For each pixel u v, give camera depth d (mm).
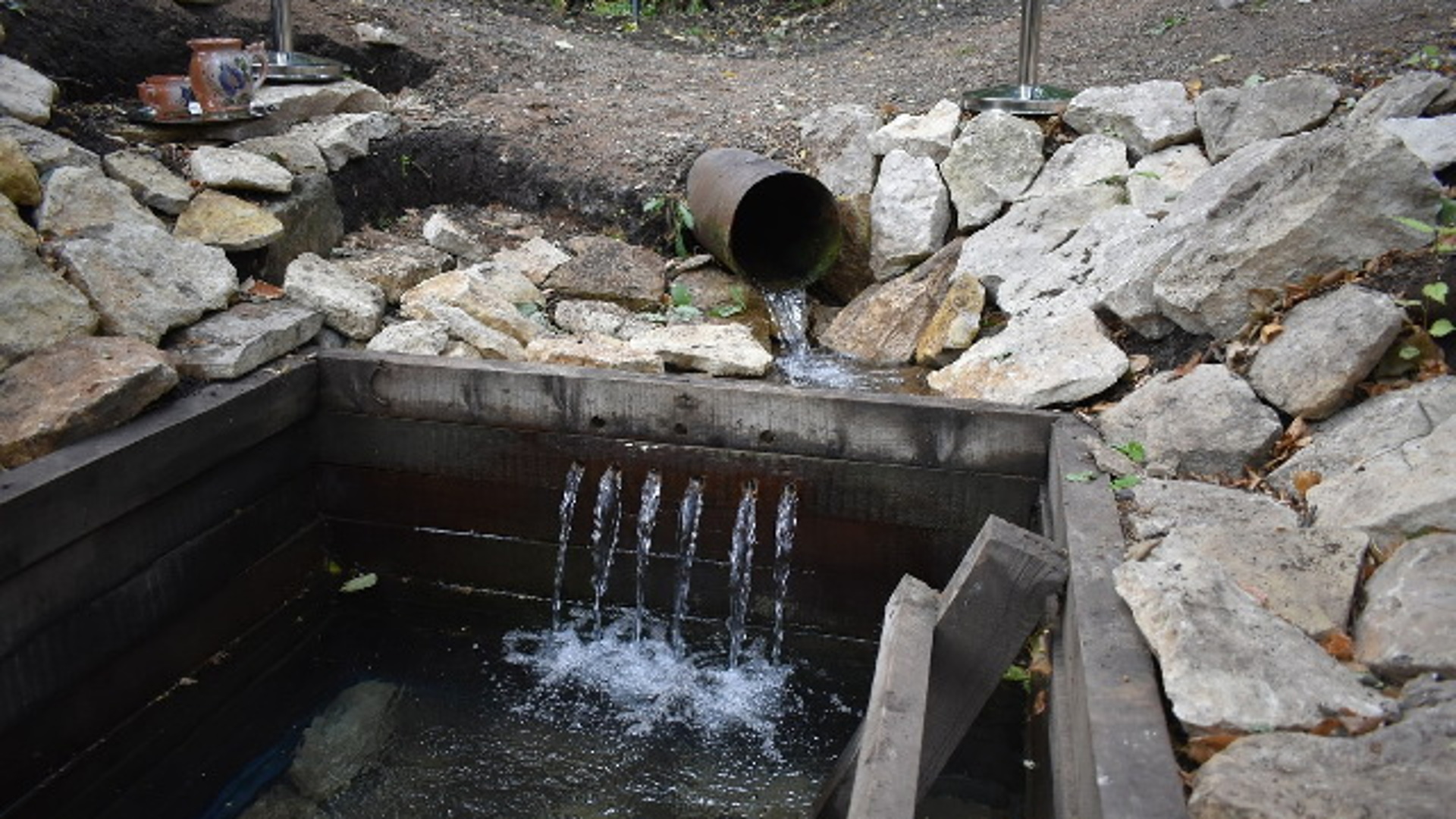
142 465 3988
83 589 3820
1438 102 5137
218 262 5004
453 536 5137
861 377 5332
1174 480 3842
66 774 3814
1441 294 3842
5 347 4105
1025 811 3646
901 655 3225
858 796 2795
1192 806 2275
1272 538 3168
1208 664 2592
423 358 4922
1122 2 8406
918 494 4578
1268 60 6434
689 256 6254
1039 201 5754
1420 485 3191
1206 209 4910
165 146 5562
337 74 6543
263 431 4629
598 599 5039
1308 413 3938
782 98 7461
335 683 4602
